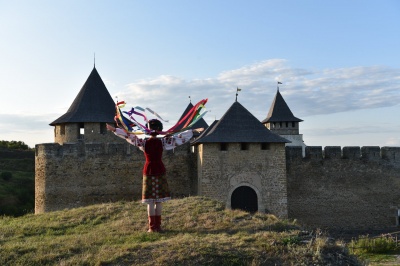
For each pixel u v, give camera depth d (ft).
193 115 48.06
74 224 54.65
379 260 62.34
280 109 154.71
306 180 94.94
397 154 97.35
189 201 62.44
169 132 48.44
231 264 37.76
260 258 38.93
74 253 40.65
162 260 37.60
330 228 94.38
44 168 87.20
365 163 96.63
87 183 87.76
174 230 48.19
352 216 95.25
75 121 94.53
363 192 95.96
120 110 47.91
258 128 82.23
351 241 73.56
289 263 38.52
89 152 88.22
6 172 160.66
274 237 43.57
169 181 91.35
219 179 79.71
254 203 80.28
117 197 88.38
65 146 87.66
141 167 89.45
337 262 39.60
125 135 47.52
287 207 87.40
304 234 45.70
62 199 86.89
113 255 38.81
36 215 63.77
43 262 38.78
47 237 48.14
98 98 99.09
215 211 56.03
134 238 45.14
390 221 95.96
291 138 153.17
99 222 55.11
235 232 46.93
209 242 41.50
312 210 94.48
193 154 91.56
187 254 38.60
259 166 80.79
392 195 96.48
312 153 95.71
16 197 142.41
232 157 80.38
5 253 40.52
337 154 96.12
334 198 95.20
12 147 241.96
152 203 47.78
